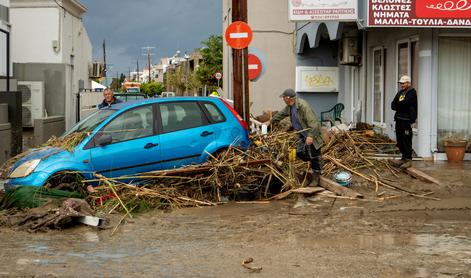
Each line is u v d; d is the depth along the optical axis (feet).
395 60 50.26
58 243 23.93
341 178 34.09
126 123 32.73
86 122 33.94
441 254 21.27
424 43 44.55
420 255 21.16
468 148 45.29
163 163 33.06
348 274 19.06
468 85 45.37
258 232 25.27
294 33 71.67
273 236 24.50
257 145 36.17
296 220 27.37
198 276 19.15
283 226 26.23
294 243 23.29
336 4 43.14
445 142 44.11
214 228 26.27
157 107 33.65
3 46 59.16
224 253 22.04
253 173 33.32
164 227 26.63
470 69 45.24
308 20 43.39
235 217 28.43
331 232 24.93
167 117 33.76
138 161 32.37
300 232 25.05
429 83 44.60
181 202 31.42
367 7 41.42
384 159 40.70
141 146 32.48
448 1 41.11
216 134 34.65
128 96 90.38
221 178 32.60
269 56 82.43
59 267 20.33
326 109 69.41
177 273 19.51
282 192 33.22
